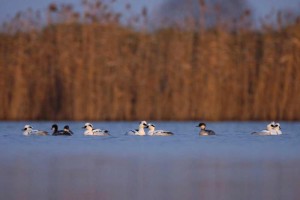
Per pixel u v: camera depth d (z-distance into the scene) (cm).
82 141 4269
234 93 5884
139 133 4697
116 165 3139
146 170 2994
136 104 5922
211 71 5850
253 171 2962
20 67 5872
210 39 5872
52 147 3922
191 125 5647
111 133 4881
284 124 5753
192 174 2878
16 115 5875
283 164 3177
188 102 5872
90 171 2955
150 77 5922
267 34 5919
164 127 5434
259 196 2386
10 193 2442
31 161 3281
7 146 3975
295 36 5844
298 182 2669
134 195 2412
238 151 3716
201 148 3866
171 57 5906
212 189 2528
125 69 5906
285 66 5853
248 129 5259
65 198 2356
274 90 5869
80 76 5869
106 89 5916
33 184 2625
